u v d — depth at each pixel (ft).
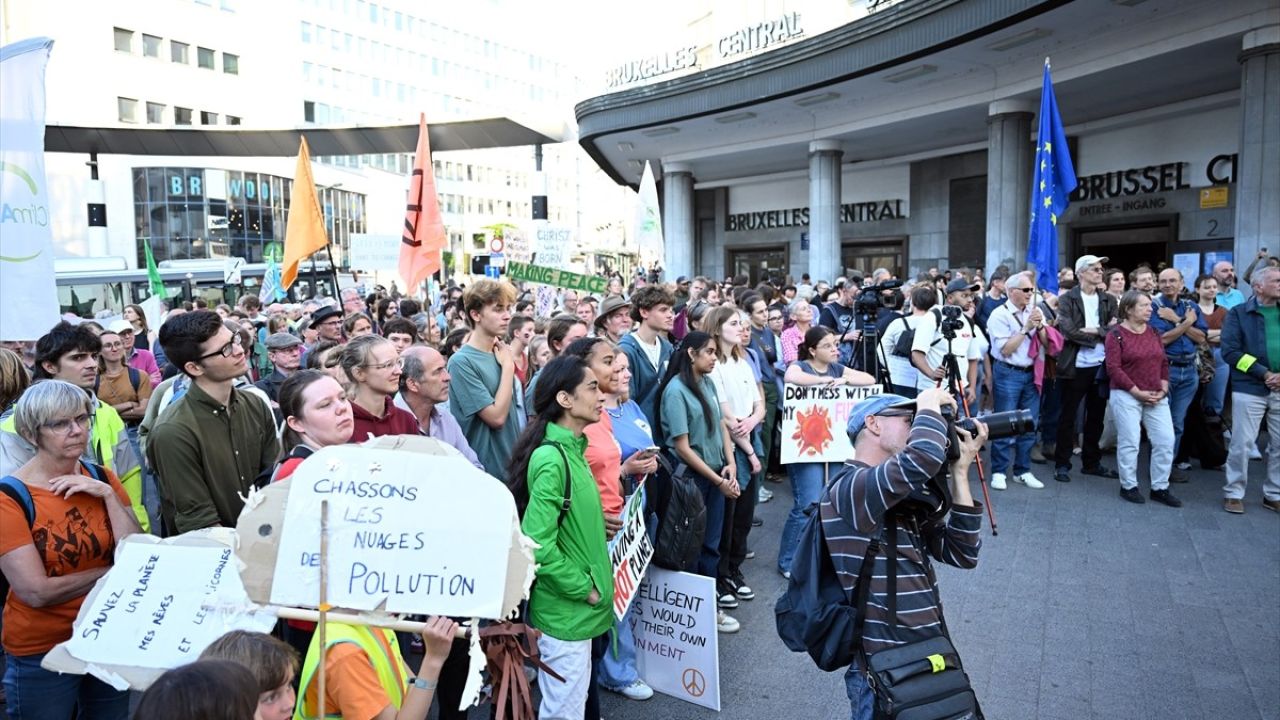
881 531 9.46
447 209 255.91
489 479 7.55
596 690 12.18
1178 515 22.99
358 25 221.05
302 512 7.30
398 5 234.99
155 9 158.71
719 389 18.39
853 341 30.04
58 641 9.82
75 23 146.00
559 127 54.75
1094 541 21.08
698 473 16.70
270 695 6.59
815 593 9.57
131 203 151.12
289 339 20.24
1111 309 26.71
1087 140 57.57
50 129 61.36
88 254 146.51
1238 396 22.88
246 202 165.27
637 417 14.88
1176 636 15.83
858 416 10.19
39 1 142.00
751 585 19.25
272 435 12.28
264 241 169.68
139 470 14.87
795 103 55.62
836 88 52.08
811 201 63.10
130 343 24.17
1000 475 26.08
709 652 13.30
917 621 9.25
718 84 56.65
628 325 21.17
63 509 9.81
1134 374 24.14
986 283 45.29
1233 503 23.09
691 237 76.07
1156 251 54.80
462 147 57.36
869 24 45.57
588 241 320.50
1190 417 27.76
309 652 7.53
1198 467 28.22
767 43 56.54
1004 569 19.42
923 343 24.23
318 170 187.93
